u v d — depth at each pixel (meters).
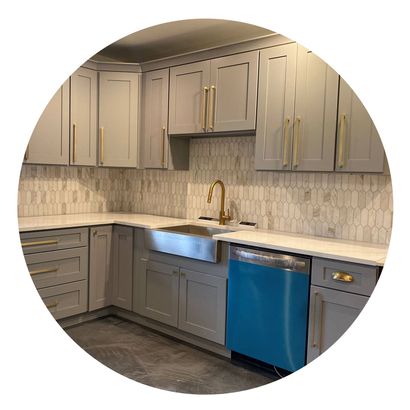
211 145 3.51
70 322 3.35
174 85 3.37
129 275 3.42
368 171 2.38
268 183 3.16
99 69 3.59
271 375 2.60
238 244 2.66
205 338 2.90
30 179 3.50
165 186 3.87
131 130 3.63
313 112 2.59
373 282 2.09
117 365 2.67
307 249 2.33
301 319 2.36
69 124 3.41
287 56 2.70
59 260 3.14
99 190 4.04
